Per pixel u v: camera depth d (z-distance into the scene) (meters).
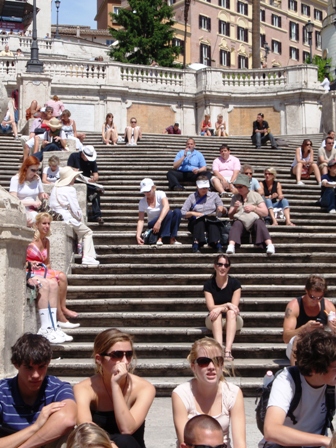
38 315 8.18
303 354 4.47
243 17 80.50
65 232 10.05
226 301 8.34
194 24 75.12
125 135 20.34
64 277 8.66
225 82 33.44
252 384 7.43
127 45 47.28
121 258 10.95
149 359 8.09
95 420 5.02
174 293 9.75
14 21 50.50
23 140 18.67
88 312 9.21
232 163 15.29
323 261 11.12
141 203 11.79
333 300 9.44
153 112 33.22
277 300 9.33
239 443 4.90
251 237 11.62
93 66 32.34
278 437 4.41
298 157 16.61
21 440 4.57
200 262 10.95
